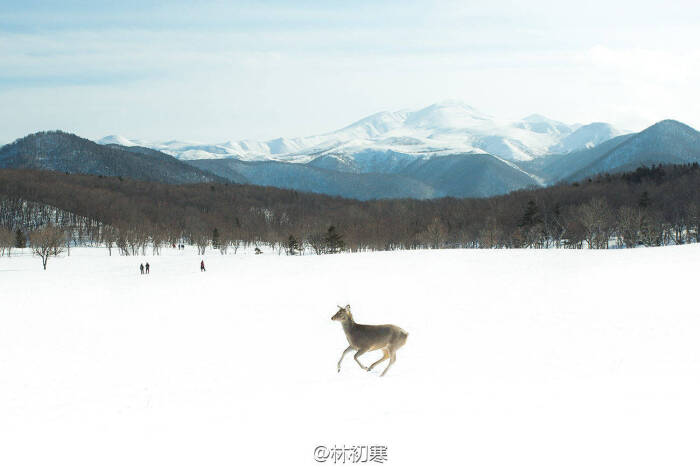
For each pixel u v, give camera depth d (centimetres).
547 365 1257
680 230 10225
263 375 1375
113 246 13712
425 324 1984
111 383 1426
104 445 914
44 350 1983
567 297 2448
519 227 11131
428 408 987
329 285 3697
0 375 1588
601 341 1495
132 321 2653
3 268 8150
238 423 980
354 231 12056
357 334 1275
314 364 1470
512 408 955
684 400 942
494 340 1609
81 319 2811
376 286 3469
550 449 780
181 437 927
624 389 1023
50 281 5694
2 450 921
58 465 834
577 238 10162
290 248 11956
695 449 755
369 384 1188
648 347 1380
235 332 2123
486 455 771
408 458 775
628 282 2781
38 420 1104
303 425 943
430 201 19712
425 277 3819
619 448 773
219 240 14025
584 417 892
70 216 16812
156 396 1242
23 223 15738
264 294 3434
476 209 14938
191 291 3966
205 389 1273
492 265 4391
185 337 2094
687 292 2302
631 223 9494
